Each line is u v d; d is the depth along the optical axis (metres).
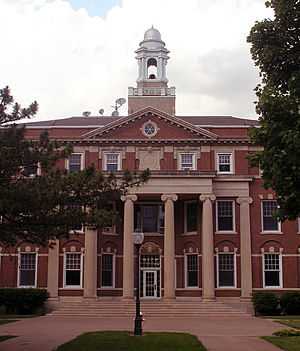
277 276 51.50
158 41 62.56
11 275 51.22
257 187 52.78
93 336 27.23
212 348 23.33
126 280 49.00
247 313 46.88
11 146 21.73
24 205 21.05
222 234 52.06
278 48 17.77
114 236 52.69
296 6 17.50
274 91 17.97
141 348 23.06
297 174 16.92
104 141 52.84
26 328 33.34
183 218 53.50
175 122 53.22
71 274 51.53
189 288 51.69
